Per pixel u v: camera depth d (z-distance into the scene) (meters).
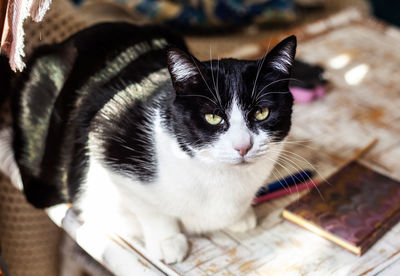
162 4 2.15
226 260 0.94
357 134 1.27
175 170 0.90
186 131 0.87
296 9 2.37
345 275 0.90
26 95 1.12
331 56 1.58
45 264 1.42
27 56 1.14
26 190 1.07
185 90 0.86
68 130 1.02
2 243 1.36
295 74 1.39
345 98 1.41
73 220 1.02
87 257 1.26
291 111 0.93
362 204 1.03
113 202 0.98
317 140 1.25
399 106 1.39
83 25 1.33
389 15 2.26
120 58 1.07
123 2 2.12
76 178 1.00
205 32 2.21
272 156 0.94
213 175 0.90
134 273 0.90
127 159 0.92
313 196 1.06
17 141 1.11
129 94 0.98
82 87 1.04
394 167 1.17
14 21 0.76
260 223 1.03
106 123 0.96
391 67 1.55
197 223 0.99
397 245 0.96
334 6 2.44
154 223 0.96
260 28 2.28
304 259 0.94
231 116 0.87
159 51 1.09
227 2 2.21
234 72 0.88
